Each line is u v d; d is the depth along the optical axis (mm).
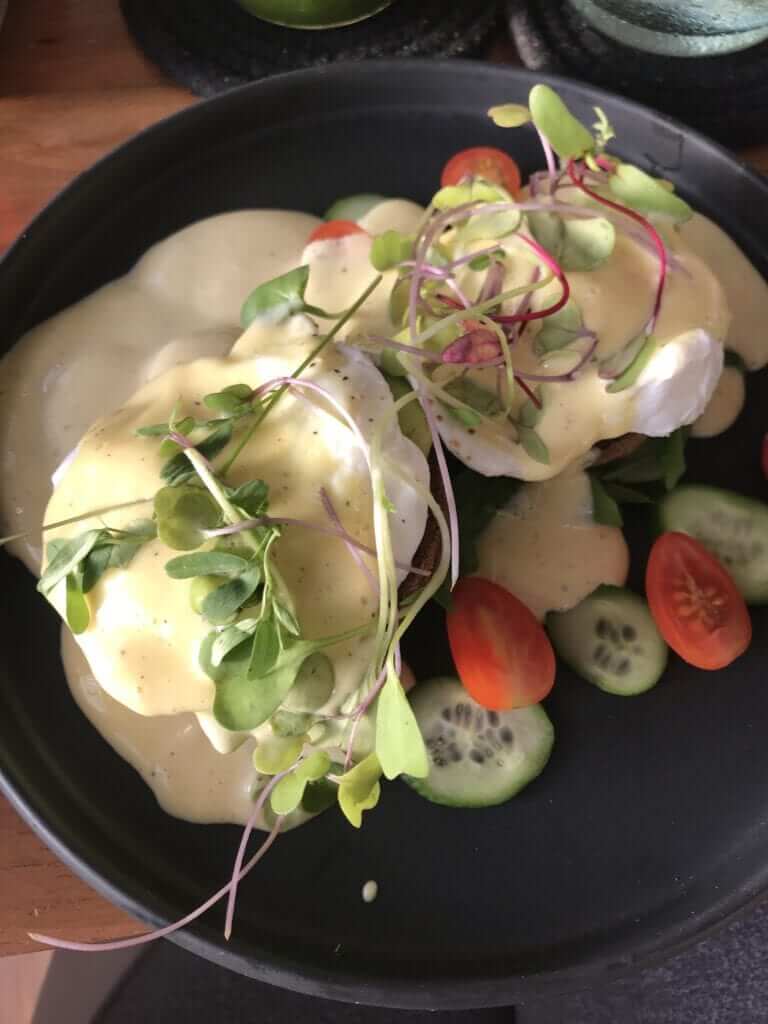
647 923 226
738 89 276
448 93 271
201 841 228
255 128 271
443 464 192
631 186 220
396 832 232
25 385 252
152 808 229
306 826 231
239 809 228
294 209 272
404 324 218
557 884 230
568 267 217
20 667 237
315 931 224
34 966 344
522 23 281
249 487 179
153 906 215
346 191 274
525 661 229
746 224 265
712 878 229
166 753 230
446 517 223
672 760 238
